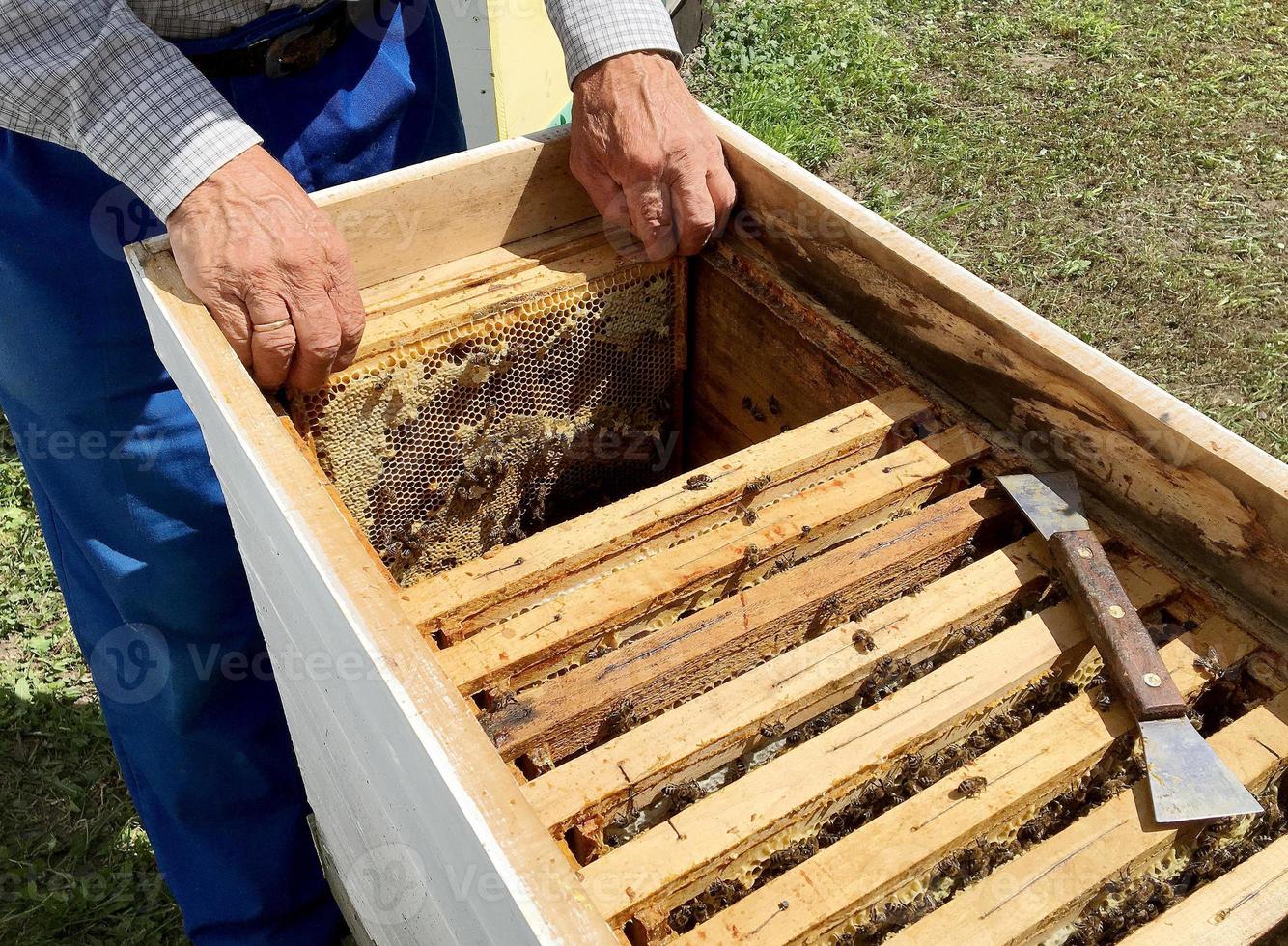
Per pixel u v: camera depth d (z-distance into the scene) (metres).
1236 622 1.20
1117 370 1.26
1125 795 1.05
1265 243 4.36
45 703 2.73
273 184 1.42
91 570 1.97
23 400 1.76
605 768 1.03
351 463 1.64
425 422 1.67
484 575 1.22
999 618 1.27
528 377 1.75
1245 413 3.53
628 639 1.25
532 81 3.22
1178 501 1.23
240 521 1.41
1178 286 4.09
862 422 1.46
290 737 2.08
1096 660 1.23
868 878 0.98
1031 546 1.29
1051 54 5.81
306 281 1.40
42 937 2.28
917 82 5.46
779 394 1.77
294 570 1.14
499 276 1.69
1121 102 5.32
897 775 1.11
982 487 1.36
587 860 1.04
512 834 0.84
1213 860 1.06
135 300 1.68
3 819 2.51
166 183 1.38
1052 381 1.32
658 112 1.61
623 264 1.73
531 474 1.87
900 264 1.46
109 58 1.38
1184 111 5.24
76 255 1.65
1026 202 4.58
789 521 1.31
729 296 1.78
